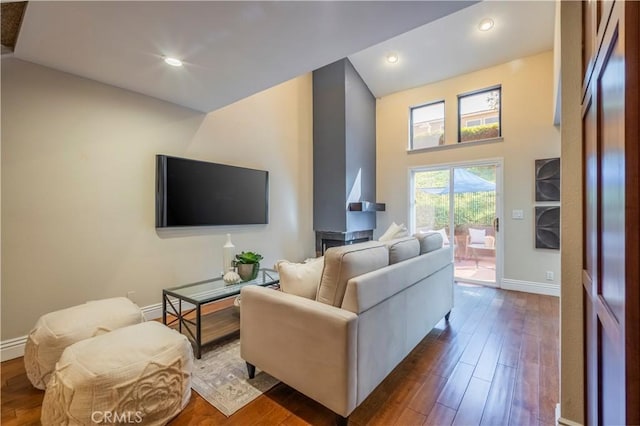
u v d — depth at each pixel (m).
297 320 1.61
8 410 1.66
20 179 2.28
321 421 1.58
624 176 0.60
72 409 1.33
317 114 5.03
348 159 4.73
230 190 3.77
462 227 4.63
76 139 2.55
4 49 2.17
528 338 2.58
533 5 3.44
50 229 2.42
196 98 3.09
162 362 1.53
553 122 3.86
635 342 0.58
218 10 1.71
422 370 2.08
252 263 2.91
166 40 2.03
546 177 3.91
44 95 2.38
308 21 1.84
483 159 4.39
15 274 2.27
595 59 0.96
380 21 1.86
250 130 4.11
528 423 1.56
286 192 4.65
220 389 1.84
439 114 4.92
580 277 1.35
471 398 1.77
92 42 2.04
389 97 5.38
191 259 3.40
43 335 1.82
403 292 2.01
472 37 3.99
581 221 1.34
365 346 1.58
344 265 1.61
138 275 2.95
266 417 1.60
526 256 4.07
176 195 3.20
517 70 4.13
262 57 2.28
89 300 2.63
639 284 0.57
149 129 3.03
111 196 2.76
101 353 1.47
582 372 1.35
